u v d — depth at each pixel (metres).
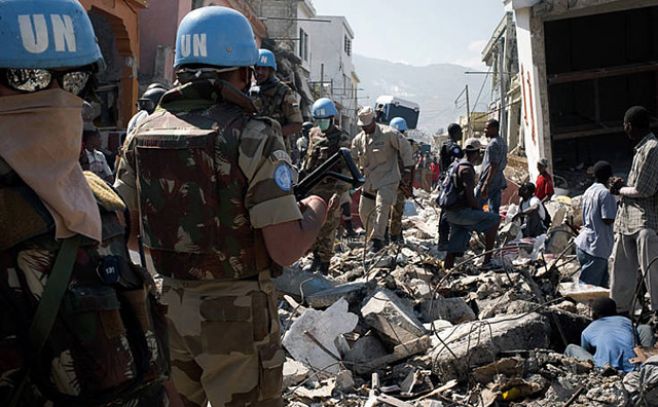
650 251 5.74
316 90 35.94
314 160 7.79
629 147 17.69
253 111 2.57
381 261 8.12
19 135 1.49
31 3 1.47
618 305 6.05
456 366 4.71
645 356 4.57
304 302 6.29
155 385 1.68
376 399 4.40
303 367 4.83
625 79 17.73
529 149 15.77
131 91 14.06
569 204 12.02
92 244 1.58
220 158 2.45
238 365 2.58
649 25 17.36
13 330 1.43
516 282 7.09
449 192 7.65
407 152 8.66
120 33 13.70
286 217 2.44
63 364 1.47
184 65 2.63
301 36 37.59
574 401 4.26
